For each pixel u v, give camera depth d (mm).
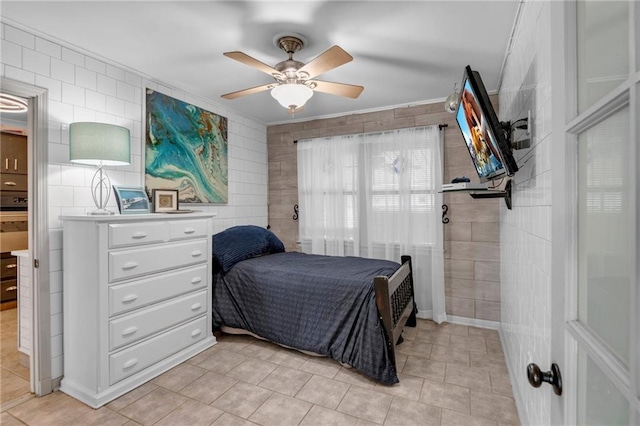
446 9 2016
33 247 2268
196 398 2191
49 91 2322
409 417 1993
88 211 2555
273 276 2982
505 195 2404
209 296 3006
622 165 535
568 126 714
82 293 2215
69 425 1929
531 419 1738
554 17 801
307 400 2168
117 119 2791
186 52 2584
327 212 4195
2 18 2074
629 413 498
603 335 597
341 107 3986
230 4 1978
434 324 3570
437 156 3625
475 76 1776
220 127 3924
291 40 2320
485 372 2529
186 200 3449
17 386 2361
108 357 2178
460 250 3625
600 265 616
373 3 1966
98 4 1970
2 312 4051
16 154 4688
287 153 4621
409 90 3416
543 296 1487
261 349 2930
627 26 512
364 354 2428
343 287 2654
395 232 3840
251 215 4430
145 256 2416
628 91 490
